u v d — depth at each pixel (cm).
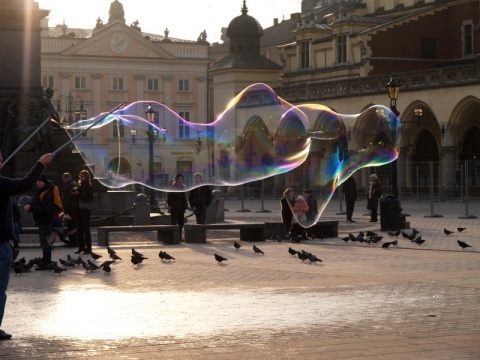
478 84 6925
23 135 3819
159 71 10400
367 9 9231
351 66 8481
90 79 10162
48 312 1512
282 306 1551
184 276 2056
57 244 3016
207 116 10569
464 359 1125
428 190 5981
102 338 1270
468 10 8319
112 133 9775
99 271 2177
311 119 5366
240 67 9288
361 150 3262
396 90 3938
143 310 1522
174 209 3416
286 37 12262
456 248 2791
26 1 3834
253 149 3331
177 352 1174
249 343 1227
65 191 2891
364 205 6353
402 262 2352
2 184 1263
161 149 5362
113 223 3862
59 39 10075
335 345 1211
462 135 7375
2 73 3847
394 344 1216
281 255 2584
